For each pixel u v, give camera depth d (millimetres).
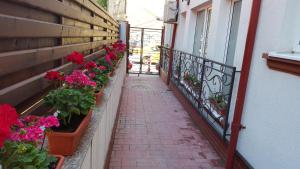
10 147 907
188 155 3467
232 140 2904
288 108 2090
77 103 1604
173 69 7410
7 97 1195
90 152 1664
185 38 6254
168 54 8258
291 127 2043
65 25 2070
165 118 4945
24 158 930
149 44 11602
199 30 5754
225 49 4027
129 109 5434
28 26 1334
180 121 4816
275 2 2365
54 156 1190
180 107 5746
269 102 2363
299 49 2227
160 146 3693
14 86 1283
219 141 3492
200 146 3764
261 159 2457
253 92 2656
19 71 1366
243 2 3062
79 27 2664
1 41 1141
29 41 1439
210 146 3773
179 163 3242
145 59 11836
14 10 1227
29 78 1503
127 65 10000
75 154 1452
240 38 3096
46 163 1049
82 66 2926
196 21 6008
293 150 2004
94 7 3416
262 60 2494
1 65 1107
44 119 1158
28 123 1143
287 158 2070
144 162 3209
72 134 1392
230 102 3193
